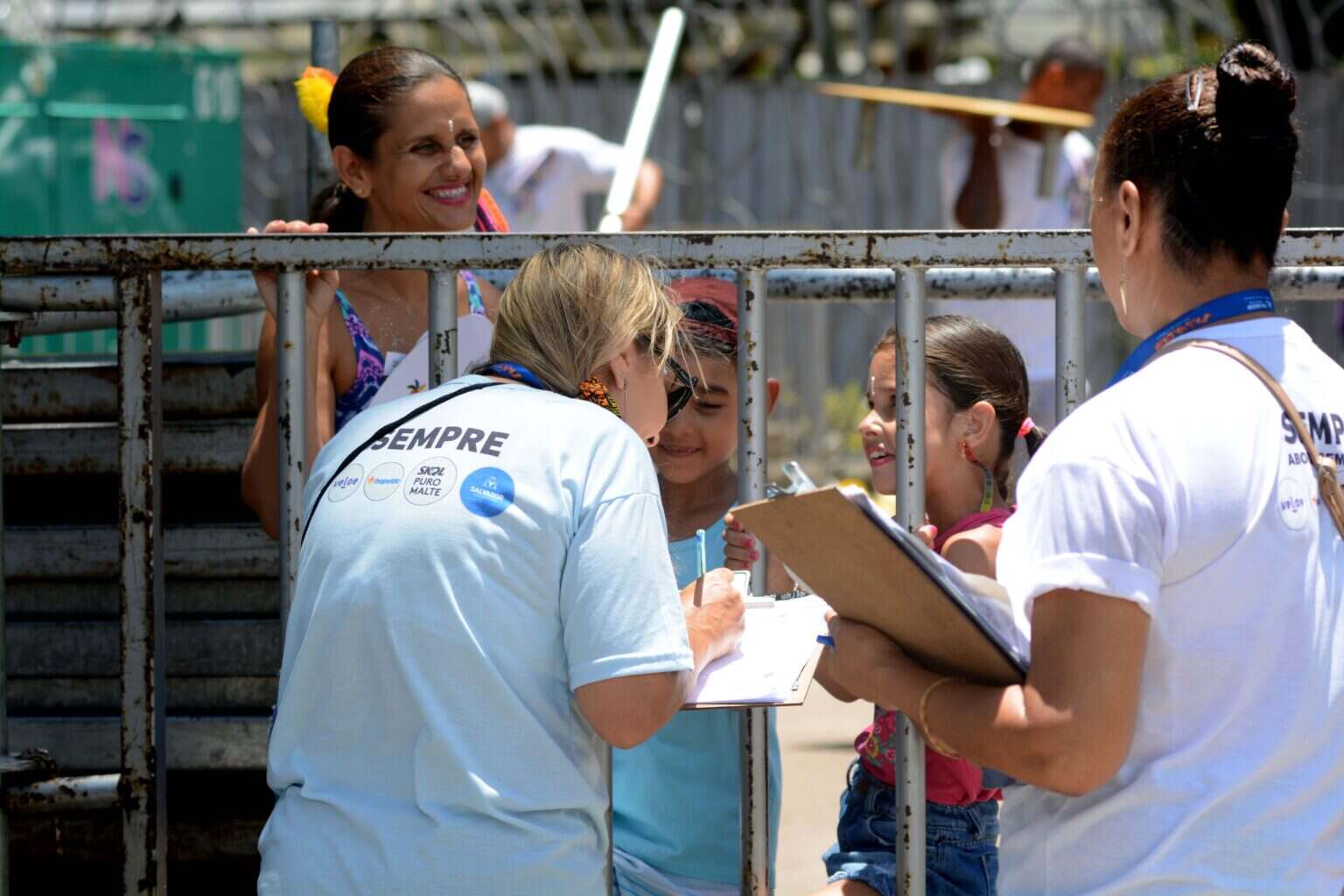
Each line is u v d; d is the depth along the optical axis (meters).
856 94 20.22
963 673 6.20
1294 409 5.77
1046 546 5.65
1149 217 5.98
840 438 30.34
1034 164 20.73
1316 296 10.10
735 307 9.94
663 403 7.24
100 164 23.72
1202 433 5.63
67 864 10.20
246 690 9.80
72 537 10.03
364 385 9.20
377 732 6.38
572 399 6.73
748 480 7.64
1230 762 5.65
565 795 6.38
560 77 30.34
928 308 19.31
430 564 6.36
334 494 6.70
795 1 36.59
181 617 9.97
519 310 6.94
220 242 7.71
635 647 6.25
